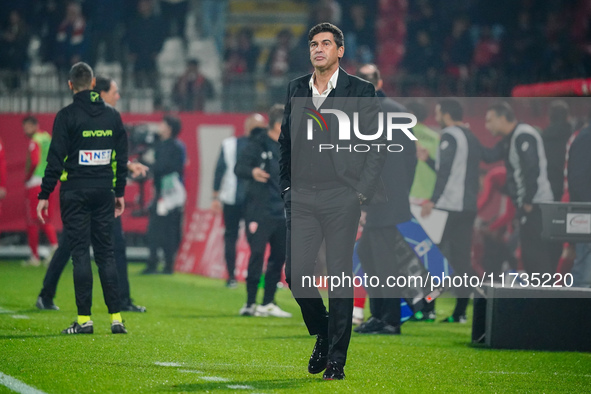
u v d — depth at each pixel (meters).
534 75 39.69
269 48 50.03
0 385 11.72
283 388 12.06
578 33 44.09
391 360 15.42
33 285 26.61
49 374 12.59
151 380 12.46
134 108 38.56
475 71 42.41
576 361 15.97
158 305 23.38
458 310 22.09
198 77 39.34
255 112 36.16
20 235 37.34
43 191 16.48
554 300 17.17
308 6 50.62
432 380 13.48
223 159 29.11
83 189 16.62
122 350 15.12
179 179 32.62
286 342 17.16
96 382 12.15
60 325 18.08
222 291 27.95
